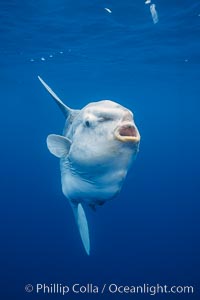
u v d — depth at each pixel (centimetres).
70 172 422
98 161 353
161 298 1444
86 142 357
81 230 512
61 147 436
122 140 325
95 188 391
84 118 360
